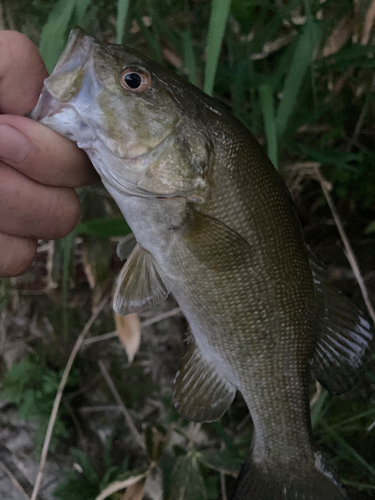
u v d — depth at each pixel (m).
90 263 0.28
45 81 0.14
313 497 0.20
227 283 0.17
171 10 0.23
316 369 0.20
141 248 0.18
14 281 0.32
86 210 0.26
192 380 0.20
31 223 0.15
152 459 0.27
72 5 0.18
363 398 0.28
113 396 0.33
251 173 0.17
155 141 0.15
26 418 0.31
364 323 0.20
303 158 0.28
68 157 0.14
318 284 0.20
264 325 0.18
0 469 0.31
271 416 0.20
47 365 0.33
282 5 0.24
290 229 0.18
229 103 0.27
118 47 0.15
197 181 0.16
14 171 0.14
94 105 0.15
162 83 0.16
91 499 0.28
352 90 0.28
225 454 0.27
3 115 0.14
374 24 0.25
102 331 0.33
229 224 0.16
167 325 0.33
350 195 0.31
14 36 0.14
